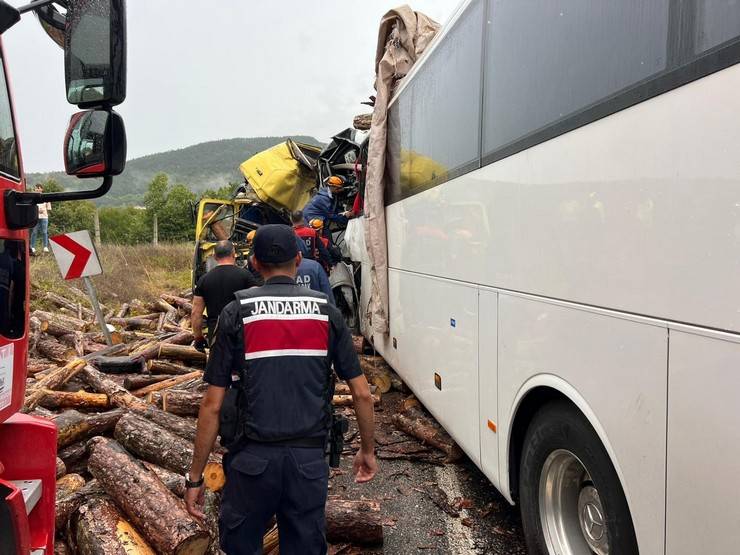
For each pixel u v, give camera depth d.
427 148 4.75
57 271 14.02
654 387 1.89
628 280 2.02
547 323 2.62
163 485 3.43
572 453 2.52
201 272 12.33
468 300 3.69
